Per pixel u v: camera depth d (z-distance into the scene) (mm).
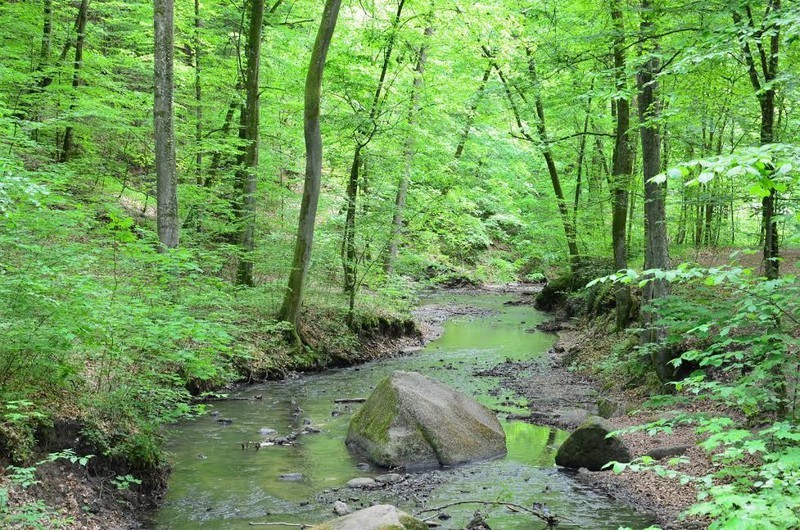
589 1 13188
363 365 15766
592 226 20719
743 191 9695
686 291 11297
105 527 6137
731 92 10469
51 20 16547
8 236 6773
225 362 11805
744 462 7066
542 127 20281
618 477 8078
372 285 17953
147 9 18000
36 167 14508
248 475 8086
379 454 8688
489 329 21828
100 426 6992
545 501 7391
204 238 15375
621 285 15289
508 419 11039
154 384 7957
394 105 17078
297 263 14672
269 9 18531
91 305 6562
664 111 8891
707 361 5250
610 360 13102
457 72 21844
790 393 6641
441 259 25219
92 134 17281
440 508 7117
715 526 3365
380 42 16469
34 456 6180
